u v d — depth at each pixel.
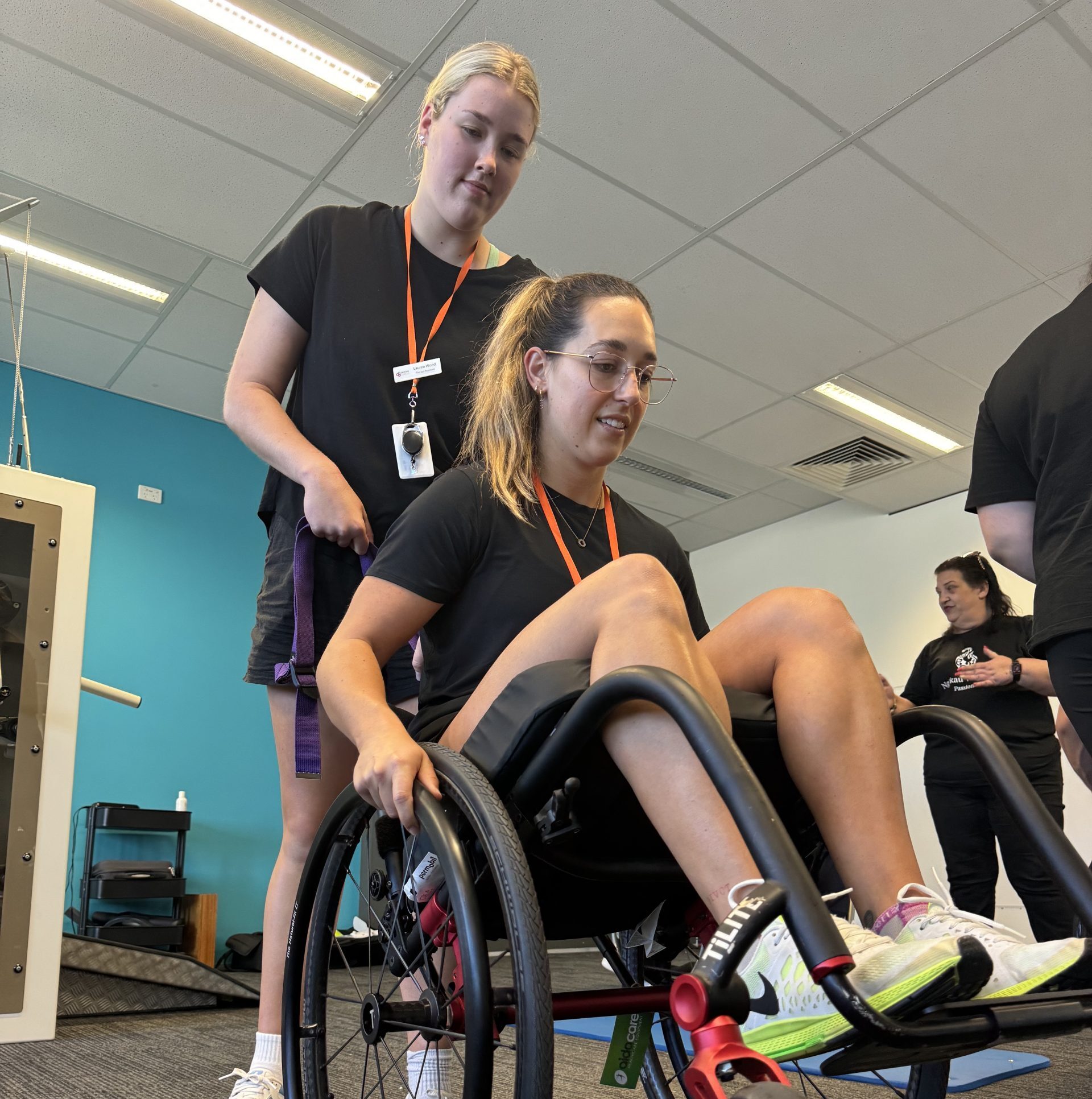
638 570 0.84
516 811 0.80
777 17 2.92
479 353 1.47
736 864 0.71
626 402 1.09
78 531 2.32
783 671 0.91
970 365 4.79
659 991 0.93
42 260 4.32
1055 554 1.21
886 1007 0.62
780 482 6.39
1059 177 3.51
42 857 2.19
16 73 3.23
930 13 2.90
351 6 2.98
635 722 0.77
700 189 3.66
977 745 0.84
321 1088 0.95
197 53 3.16
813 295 4.29
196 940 4.91
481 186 1.43
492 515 1.04
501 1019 0.85
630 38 3.01
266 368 1.46
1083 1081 1.87
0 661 2.17
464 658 1.01
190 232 4.10
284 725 1.39
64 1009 2.77
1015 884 3.08
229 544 5.84
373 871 1.01
